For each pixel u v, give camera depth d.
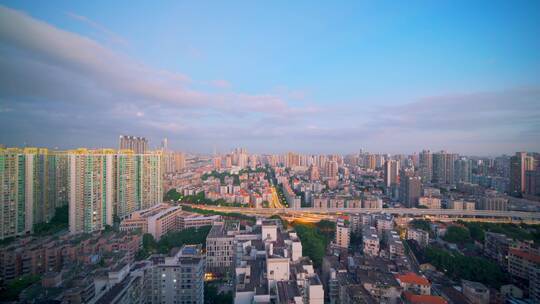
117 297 145.75
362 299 181.00
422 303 190.25
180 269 187.12
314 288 174.75
